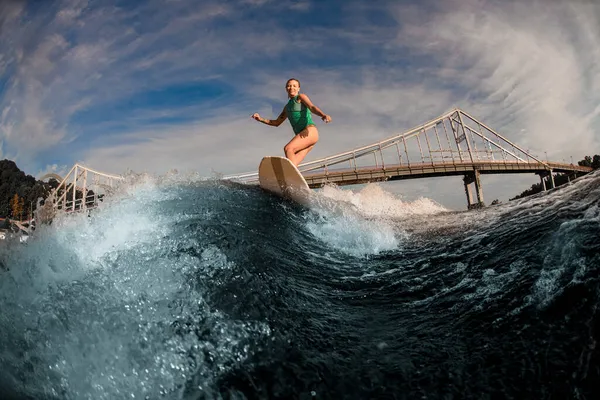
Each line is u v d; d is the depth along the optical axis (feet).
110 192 13.17
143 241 10.05
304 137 21.76
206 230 11.02
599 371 5.57
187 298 8.12
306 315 8.44
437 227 15.48
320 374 6.68
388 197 22.99
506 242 10.65
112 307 7.63
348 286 10.41
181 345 7.11
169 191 14.34
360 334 7.90
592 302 6.71
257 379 6.61
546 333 6.60
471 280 9.37
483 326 7.40
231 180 18.29
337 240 14.15
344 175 198.70
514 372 6.09
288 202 17.03
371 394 6.23
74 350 6.79
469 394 5.93
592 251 7.81
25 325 7.00
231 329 7.54
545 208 12.30
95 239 9.89
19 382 6.04
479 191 238.68
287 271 10.44
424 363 6.77
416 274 10.71
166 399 6.34
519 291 8.02
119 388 6.44
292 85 22.11
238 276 9.16
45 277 8.20
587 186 12.53
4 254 8.18
